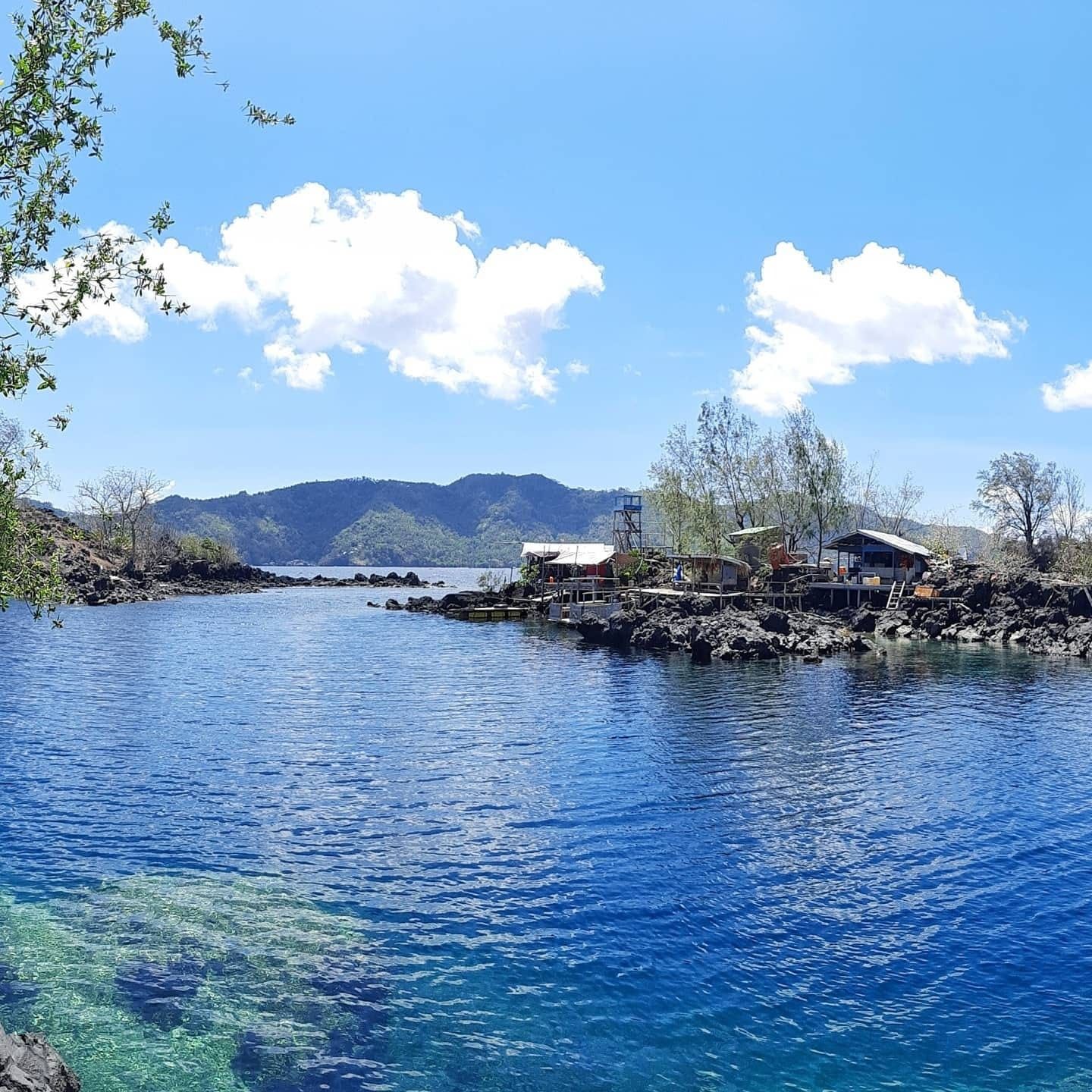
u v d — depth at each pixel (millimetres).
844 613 85688
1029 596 79375
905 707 45000
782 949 18375
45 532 16125
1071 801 28672
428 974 17141
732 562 87562
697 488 112062
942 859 23406
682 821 26484
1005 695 48438
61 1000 15672
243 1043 14617
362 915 19672
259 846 23875
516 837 24906
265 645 72188
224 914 19531
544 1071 14141
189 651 67188
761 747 35906
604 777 31250
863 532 92938
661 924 19500
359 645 72625
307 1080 13719
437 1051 14617
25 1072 11539
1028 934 19094
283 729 38844
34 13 11930
